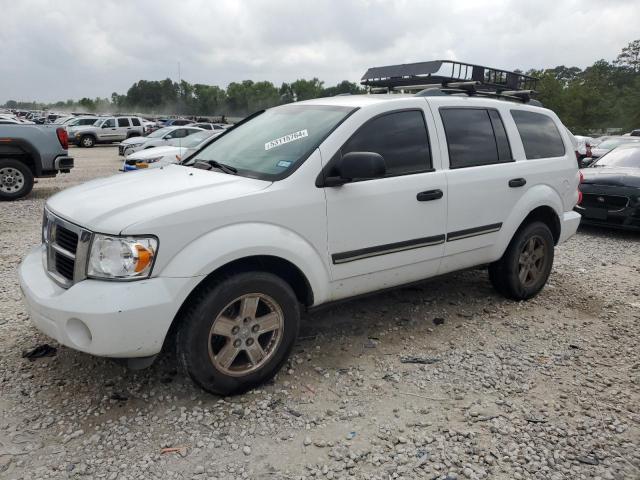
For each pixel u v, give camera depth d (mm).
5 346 3963
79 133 32844
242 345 3324
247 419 3154
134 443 2914
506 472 2758
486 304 5117
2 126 10523
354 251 3744
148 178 3750
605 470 2787
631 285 5941
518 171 4805
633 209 8148
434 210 4156
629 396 3525
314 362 3865
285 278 3697
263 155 3816
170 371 3648
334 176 3602
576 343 4332
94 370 3648
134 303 2844
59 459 2773
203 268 3023
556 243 5445
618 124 69000
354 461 2814
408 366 3859
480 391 3541
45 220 3605
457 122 4449
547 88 65375
